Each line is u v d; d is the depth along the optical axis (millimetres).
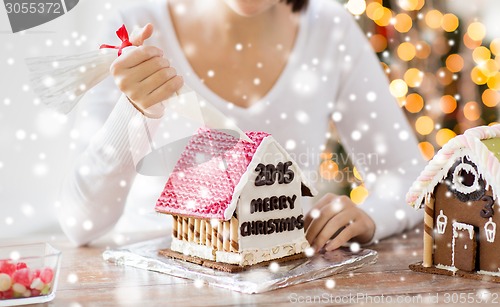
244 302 857
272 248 983
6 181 1583
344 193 1819
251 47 1312
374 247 1127
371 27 1926
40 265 875
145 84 992
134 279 952
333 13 1430
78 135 1279
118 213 1228
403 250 1103
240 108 1313
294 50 1363
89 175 1178
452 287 903
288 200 1003
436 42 1979
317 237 1062
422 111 2008
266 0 1153
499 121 2000
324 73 1406
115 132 1153
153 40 1314
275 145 980
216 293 891
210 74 1279
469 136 923
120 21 1335
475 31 1932
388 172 1398
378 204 1229
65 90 990
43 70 979
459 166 941
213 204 958
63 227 1207
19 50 1557
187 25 1317
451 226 959
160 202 1017
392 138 1427
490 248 929
